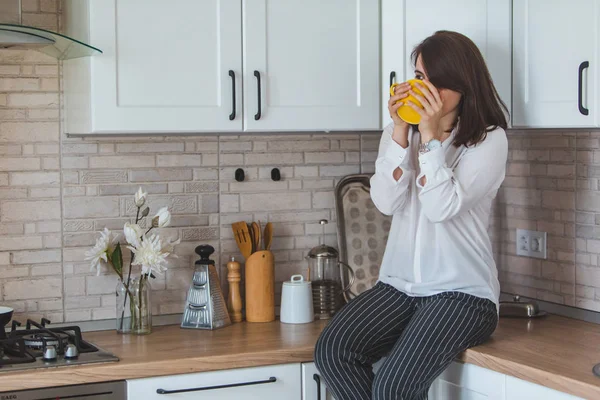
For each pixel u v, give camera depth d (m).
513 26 2.71
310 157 3.14
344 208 3.17
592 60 2.48
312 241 3.16
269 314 2.97
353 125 2.80
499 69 2.71
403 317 2.53
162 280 2.96
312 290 3.04
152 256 2.71
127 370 2.36
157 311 2.95
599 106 2.48
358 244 3.17
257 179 3.07
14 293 2.77
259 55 2.67
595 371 2.10
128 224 2.76
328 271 3.08
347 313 2.53
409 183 2.55
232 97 2.64
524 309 2.89
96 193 2.85
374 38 2.82
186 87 2.60
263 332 2.80
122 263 2.81
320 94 2.76
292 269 3.13
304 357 2.56
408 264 2.54
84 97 2.56
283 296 2.96
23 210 2.77
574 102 2.54
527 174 3.09
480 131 2.43
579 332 2.65
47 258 2.80
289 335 2.75
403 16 2.74
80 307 2.85
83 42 2.53
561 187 2.94
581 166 2.86
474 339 2.40
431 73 2.44
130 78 2.54
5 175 2.74
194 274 2.87
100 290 2.87
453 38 2.46
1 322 2.49
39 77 2.77
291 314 2.93
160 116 2.57
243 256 3.06
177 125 2.59
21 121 2.75
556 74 2.59
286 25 2.71
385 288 2.60
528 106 2.68
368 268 3.17
